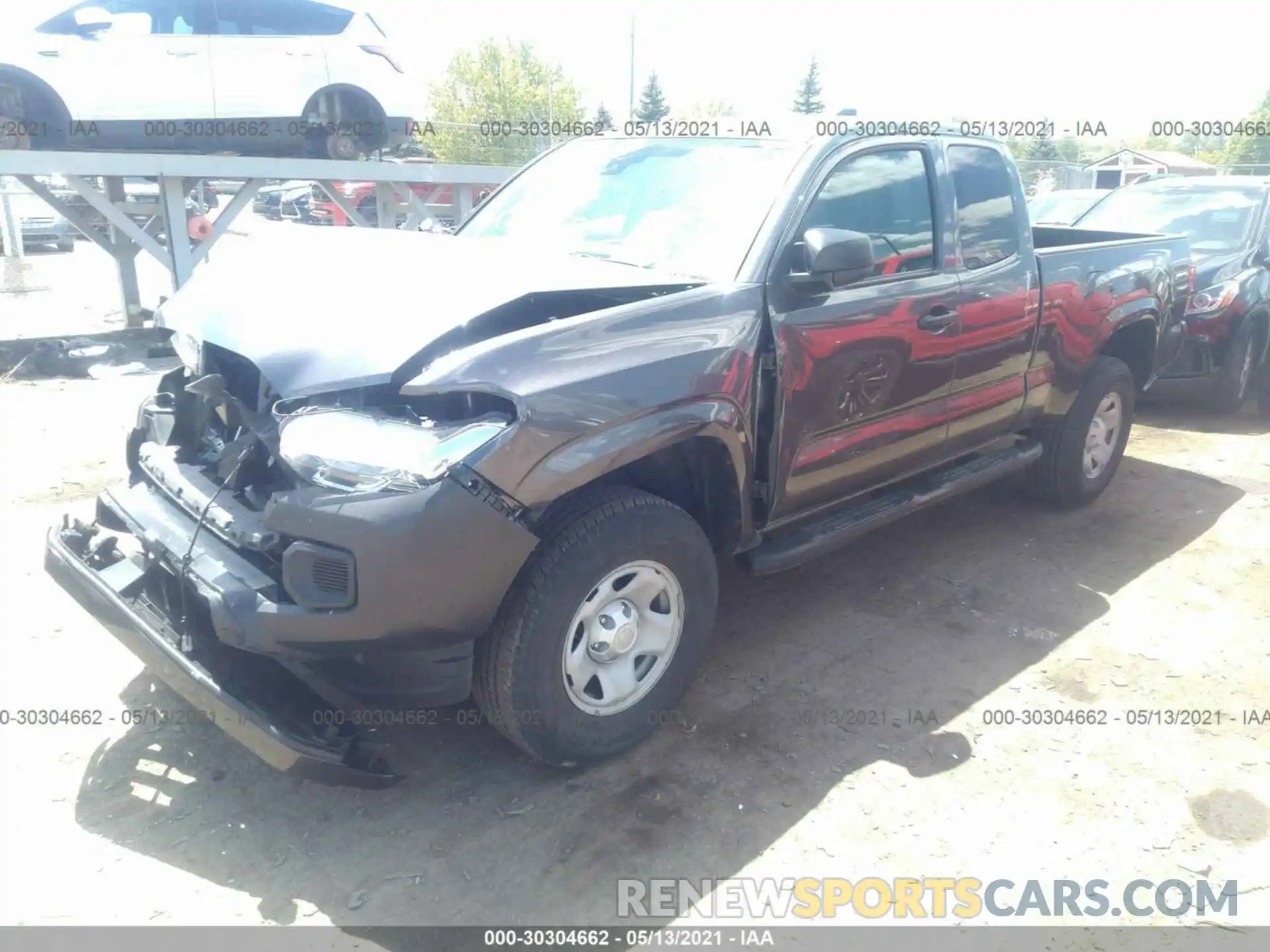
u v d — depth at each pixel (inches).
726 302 125.9
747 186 142.3
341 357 107.7
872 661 151.3
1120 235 232.2
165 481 122.7
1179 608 171.0
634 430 113.3
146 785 119.0
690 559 124.0
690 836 112.8
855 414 145.2
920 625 162.7
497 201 173.8
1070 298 186.7
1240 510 219.8
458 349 107.3
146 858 107.1
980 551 193.8
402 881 105.0
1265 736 133.7
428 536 99.4
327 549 99.7
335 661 105.8
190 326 125.5
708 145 153.3
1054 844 113.1
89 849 108.1
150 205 394.0
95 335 378.6
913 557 189.9
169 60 357.7
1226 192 324.5
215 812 114.8
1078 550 195.3
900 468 159.8
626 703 122.1
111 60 348.2
